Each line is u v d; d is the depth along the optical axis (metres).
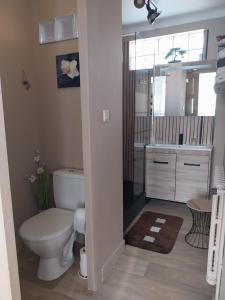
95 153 1.62
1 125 0.63
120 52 1.91
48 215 2.00
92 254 1.68
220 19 2.89
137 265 2.00
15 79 2.06
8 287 0.69
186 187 3.02
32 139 2.28
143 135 3.34
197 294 1.68
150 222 2.73
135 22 3.06
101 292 1.71
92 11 1.48
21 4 2.05
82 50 1.46
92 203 1.62
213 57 3.00
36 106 2.29
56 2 2.03
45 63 2.18
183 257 2.10
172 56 3.20
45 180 2.30
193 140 3.27
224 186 1.43
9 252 0.67
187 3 2.50
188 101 3.22
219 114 3.05
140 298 1.65
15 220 2.18
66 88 2.14
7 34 1.96
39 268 1.88
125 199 2.88
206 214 2.59
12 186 2.13
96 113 1.60
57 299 1.66
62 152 2.28
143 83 3.25
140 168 3.21
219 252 1.48
